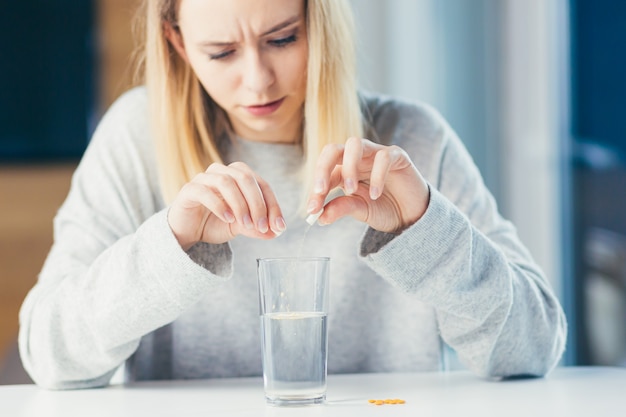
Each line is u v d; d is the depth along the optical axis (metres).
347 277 1.52
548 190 3.16
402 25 3.70
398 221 1.23
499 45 3.42
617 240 2.77
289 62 1.35
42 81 3.77
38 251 3.80
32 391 1.34
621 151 2.75
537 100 3.21
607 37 2.81
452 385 1.30
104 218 1.49
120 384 1.38
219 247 1.24
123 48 3.76
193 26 1.33
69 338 1.30
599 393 1.21
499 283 1.28
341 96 1.44
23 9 3.74
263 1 1.30
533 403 1.15
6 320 3.78
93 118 3.78
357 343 1.54
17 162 3.78
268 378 1.14
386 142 1.56
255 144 1.53
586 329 2.96
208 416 1.10
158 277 1.22
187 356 1.51
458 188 1.54
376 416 1.07
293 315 1.12
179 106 1.48
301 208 1.50
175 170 1.48
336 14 1.42
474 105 3.52
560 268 3.10
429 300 1.25
